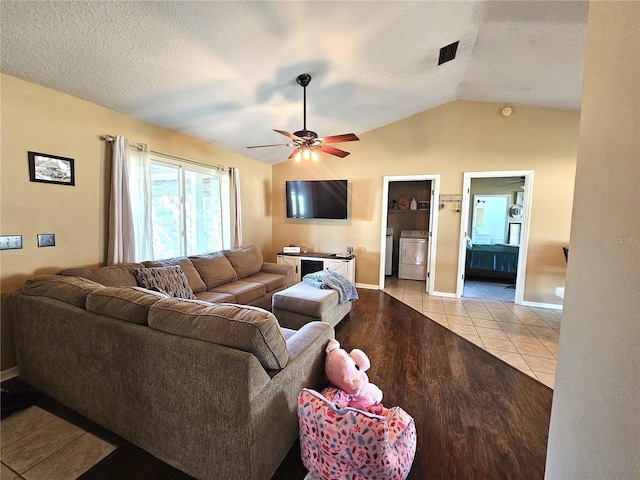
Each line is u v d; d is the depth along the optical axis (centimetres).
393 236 649
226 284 357
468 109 429
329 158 518
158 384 136
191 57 229
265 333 122
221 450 124
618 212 66
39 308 182
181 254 375
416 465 144
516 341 295
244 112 342
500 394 204
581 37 240
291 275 434
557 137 393
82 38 191
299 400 138
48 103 233
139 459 145
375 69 304
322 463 129
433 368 240
